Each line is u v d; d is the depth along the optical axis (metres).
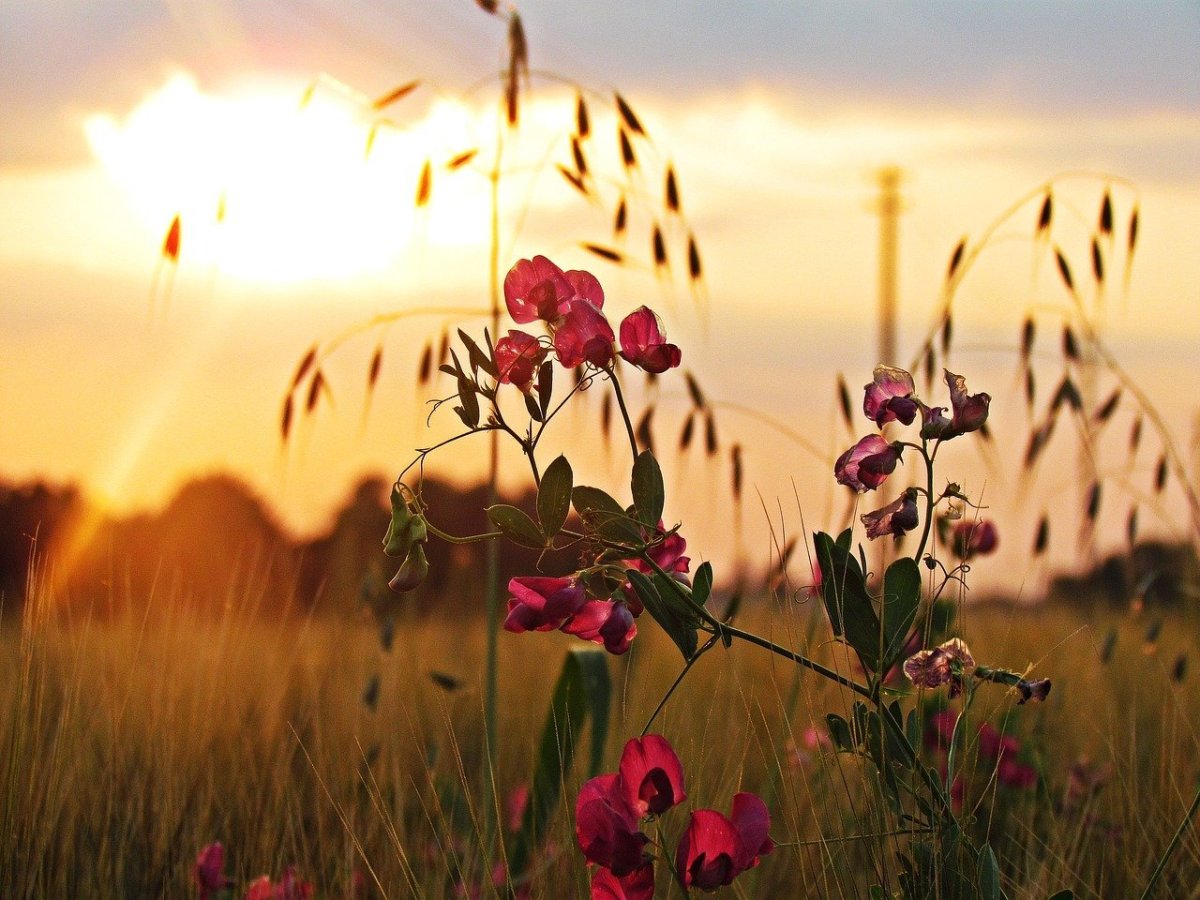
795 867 0.76
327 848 0.80
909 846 0.66
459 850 0.81
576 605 0.62
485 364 0.63
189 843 0.81
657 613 0.63
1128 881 0.76
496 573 0.87
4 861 0.75
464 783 0.71
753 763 0.81
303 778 0.87
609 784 0.63
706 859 0.63
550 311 0.64
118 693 0.85
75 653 0.81
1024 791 0.82
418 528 0.63
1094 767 0.86
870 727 0.65
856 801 0.72
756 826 0.63
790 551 0.73
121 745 0.82
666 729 0.73
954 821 0.65
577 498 0.63
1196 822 0.78
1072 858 0.77
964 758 0.67
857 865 0.72
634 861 0.62
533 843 0.80
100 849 0.79
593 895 0.64
